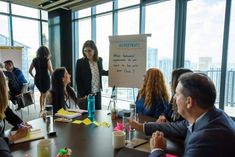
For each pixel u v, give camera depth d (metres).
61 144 1.41
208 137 0.93
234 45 3.68
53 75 2.37
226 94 3.84
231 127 0.97
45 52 4.51
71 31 6.88
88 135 1.58
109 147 1.36
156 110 2.28
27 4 6.12
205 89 1.00
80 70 3.08
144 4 4.93
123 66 3.14
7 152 0.97
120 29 5.59
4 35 6.25
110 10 5.71
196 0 4.05
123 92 5.16
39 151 1.20
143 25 5.04
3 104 1.33
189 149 0.97
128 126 1.62
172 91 2.03
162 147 1.20
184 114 1.10
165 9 4.55
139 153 1.26
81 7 6.23
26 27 6.64
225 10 3.65
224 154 0.90
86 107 2.55
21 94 4.33
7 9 6.21
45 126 1.80
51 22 6.91
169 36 4.52
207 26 3.96
